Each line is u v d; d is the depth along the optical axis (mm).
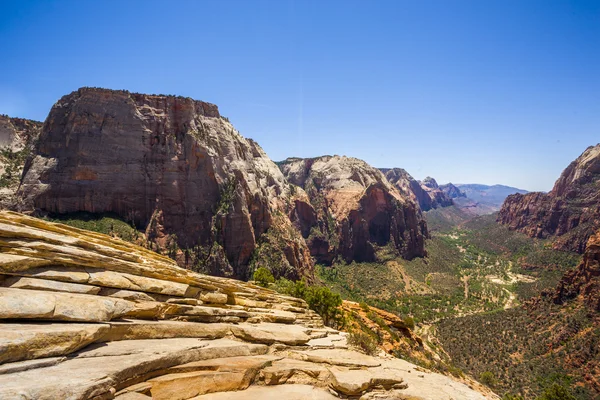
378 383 12609
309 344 16469
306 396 10969
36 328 7668
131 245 16797
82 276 10898
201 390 9578
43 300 8539
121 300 11086
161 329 11695
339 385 11648
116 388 7555
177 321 13172
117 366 7777
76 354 8148
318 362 14250
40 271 9961
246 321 17172
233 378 10406
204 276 18453
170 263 18469
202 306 15070
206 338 13320
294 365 12734
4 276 9281
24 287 9305
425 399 12328
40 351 7273
